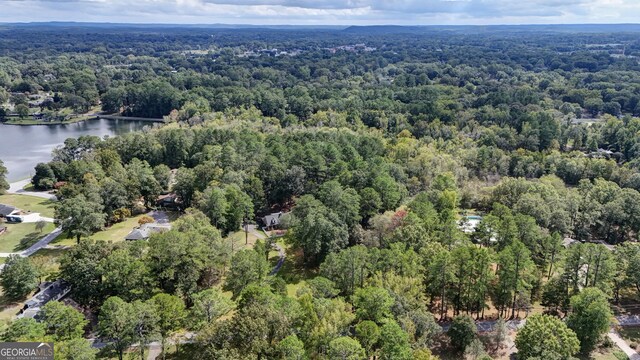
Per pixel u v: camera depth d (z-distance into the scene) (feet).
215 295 261.65
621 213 403.54
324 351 231.71
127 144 631.97
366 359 233.55
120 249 307.37
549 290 302.86
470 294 290.35
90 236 425.69
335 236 364.17
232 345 213.05
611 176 523.70
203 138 638.12
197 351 226.38
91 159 580.30
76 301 294.05
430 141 654.53
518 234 347.77
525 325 253.44
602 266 299.17
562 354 239.30
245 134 638.94
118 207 470.39
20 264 317.22
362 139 614.75
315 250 357.61
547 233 364.58
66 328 244.01
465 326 263.49
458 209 464.24
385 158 563.48
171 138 633.20
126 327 233.55
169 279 305.73
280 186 494.59
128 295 285.02
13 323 233.55
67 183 520.83
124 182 483.51
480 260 287.69
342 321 245.86
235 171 511.40
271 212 495.82
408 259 302.25
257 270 307.58
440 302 315.99
